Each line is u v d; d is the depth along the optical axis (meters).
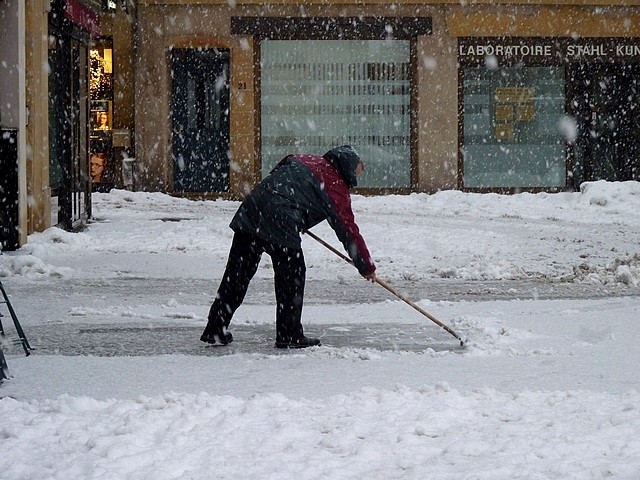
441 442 5.37
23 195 16.72
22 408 6.23
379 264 15.18
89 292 12.28
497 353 8.33
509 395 6.53
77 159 20.19
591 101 32.66
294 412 6.02
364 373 7.51
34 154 18.11
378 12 31.98
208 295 12.07
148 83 31.83
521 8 32.12
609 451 5.20
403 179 32.47
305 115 32.16
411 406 6.17
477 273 13.88
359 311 10.77
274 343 8.94
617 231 19.89
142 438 5.40
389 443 5.36
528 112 32.53
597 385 7.03
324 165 8.75
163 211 25.44
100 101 32.03
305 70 32.06
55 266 14.45
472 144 32.53
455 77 32.16
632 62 32.56
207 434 5.51
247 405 6.11
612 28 32.34
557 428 5.59
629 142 32.84
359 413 5.98
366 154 32.34
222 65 32.12
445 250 16.70
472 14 32.00
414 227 20.16
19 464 4.99
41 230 18.44
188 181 32.09
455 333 8.74
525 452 5.16
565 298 11.71
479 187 32.53
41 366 7.84
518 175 32.62
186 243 17.80
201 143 32.09
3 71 16.52
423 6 32.03
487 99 32.44
